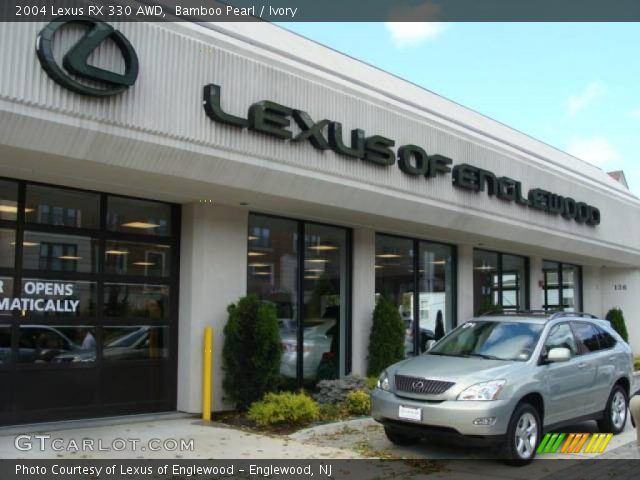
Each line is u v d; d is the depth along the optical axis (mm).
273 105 9391
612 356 9758
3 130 6957
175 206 10453
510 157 14898
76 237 9242
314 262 12414
